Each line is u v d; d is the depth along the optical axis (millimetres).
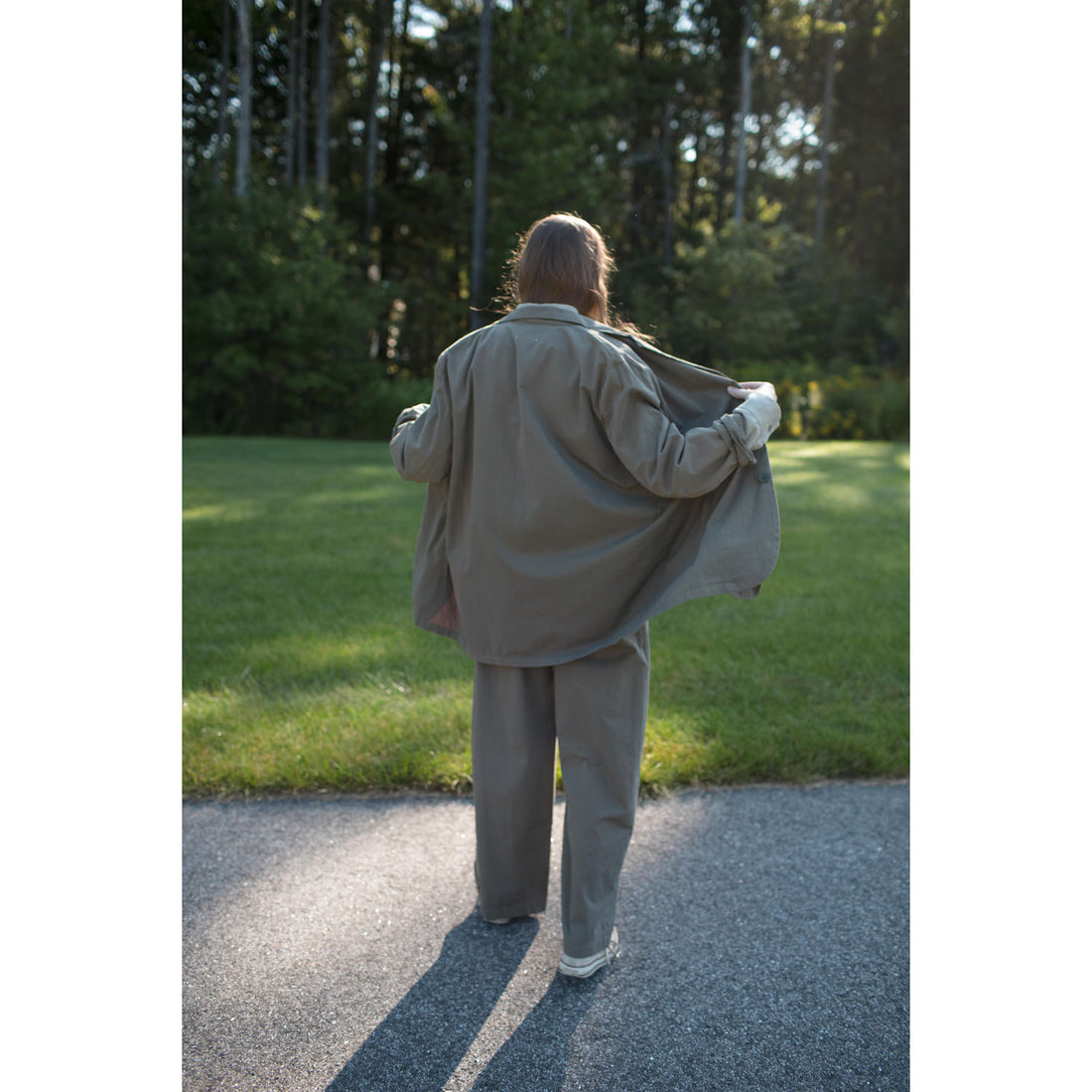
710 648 3984
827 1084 1558
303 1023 1710
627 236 31422
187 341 18312
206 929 2016
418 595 2045
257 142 28484
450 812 2594
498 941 1984
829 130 30094
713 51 29859
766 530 1773
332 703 3303
